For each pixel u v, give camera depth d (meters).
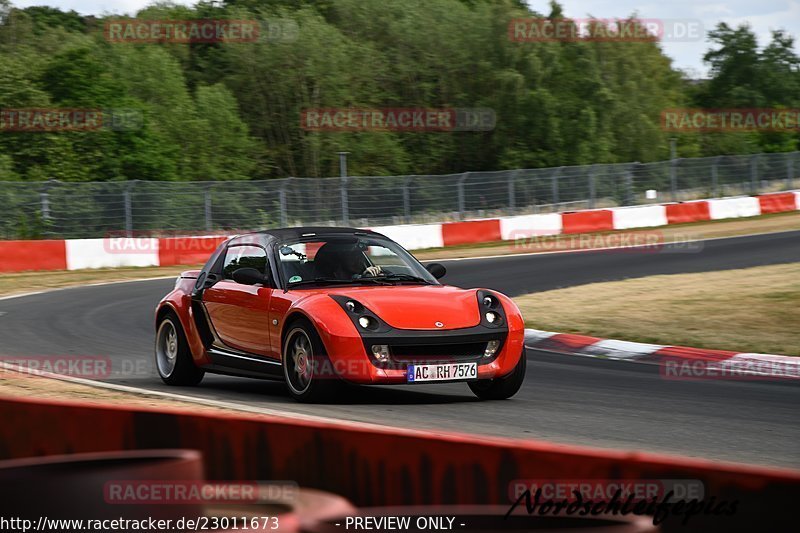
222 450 6.92
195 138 75.81
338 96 84.88
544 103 86.38
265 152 82.00
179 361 15.53
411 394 14.27
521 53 89.00
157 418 7.30
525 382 15.72
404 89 90.31
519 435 11.05
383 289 13.87
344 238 14.98
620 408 13.12
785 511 3.96
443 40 88.81
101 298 30.78
